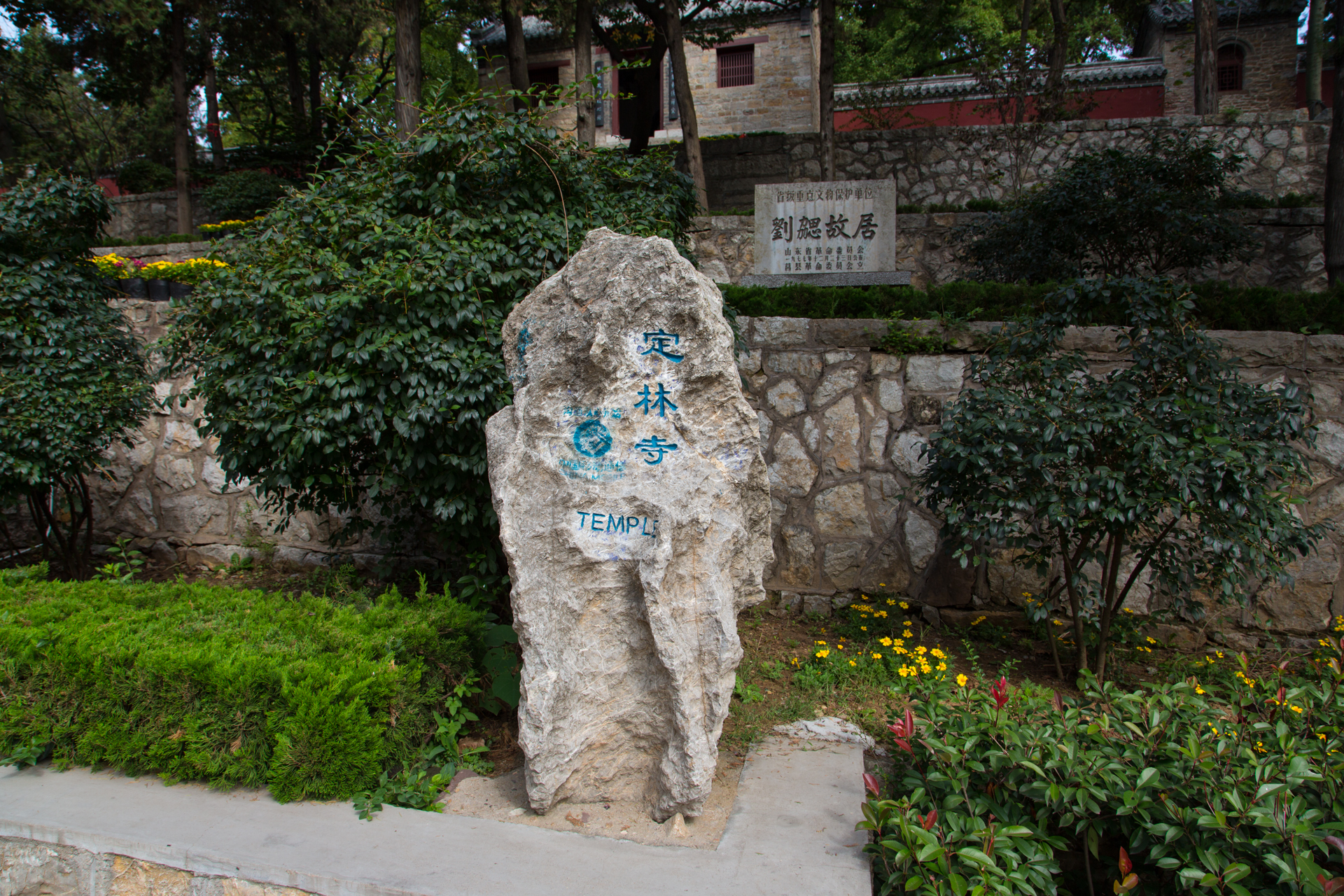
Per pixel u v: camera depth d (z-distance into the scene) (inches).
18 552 243.3
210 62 629.3
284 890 102.1
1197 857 95.8
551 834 110.6
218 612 152.2
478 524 167.5
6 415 194.9
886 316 219.0
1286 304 187.2
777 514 215.8
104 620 146.4
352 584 212.7
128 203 595.2
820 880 100.0
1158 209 251.3
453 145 161.0
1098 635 181.8
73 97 897.5
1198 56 428.8
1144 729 114.7
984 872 94.8
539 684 112.7
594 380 117.3
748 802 118.8
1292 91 570.3
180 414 255.3
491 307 158.7
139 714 125.0
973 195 444.1
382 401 152.3
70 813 115.0
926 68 595.2
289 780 118.1
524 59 463.2
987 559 159.5
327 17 553.3
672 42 396.2
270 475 166.7
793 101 645.9
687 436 116.7
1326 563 181.3
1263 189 389.7
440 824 113.0
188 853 105.9
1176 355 150.6
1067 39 493.4
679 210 205.6
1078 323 198.2
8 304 204.1
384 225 162.7
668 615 112.2
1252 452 139.0
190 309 179.0
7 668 131.3
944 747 110.5
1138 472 145.3
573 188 174.2
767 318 216.2
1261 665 178.4
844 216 296.2
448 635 145.0
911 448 206.5
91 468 225.6
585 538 115.0
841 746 137.8
